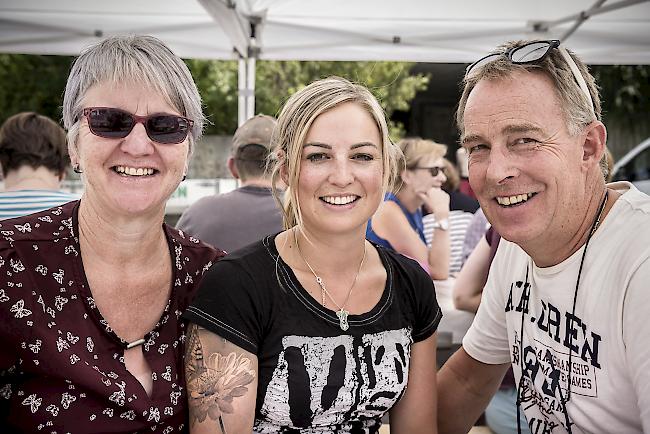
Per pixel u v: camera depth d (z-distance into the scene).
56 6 4.24
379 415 1.62
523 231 1.43
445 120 10.56
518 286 1.65
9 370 1.44
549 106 1.37
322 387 1.51
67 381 1.45
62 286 1.49
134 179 1.49
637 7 4.33
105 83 1.47
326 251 1.60
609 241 1.39
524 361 1.63
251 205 3.03
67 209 1.62
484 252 2.87
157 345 1.59
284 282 1.56
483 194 1.47
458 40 4.67
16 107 9.88
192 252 1.73
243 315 1.50
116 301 1.55
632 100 10.78
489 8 4.34
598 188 1.45
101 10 4.32
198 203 3.11
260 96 9.05
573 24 4.36
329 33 4.60
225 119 9.66
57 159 2.75
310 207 1.56
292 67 9.05
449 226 3.88
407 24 4.60
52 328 1.45
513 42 1.49
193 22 4.46
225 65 9.27
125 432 1.49
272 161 1.78
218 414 1.47
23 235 1.50
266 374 1.51
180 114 1.55
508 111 1.38
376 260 1.71
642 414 1.32
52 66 9.88
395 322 1.63
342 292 1.61
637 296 1.30
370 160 1.56
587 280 1.42
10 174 2.71
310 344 1.53
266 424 1.55
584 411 1.46
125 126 1.46
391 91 9.37
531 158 1.38
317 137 1.53
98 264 1.54
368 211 1.58
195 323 1.51
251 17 4.39
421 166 3.52
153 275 1.61
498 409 2.42
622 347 1.36
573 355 1.46
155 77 1.48
